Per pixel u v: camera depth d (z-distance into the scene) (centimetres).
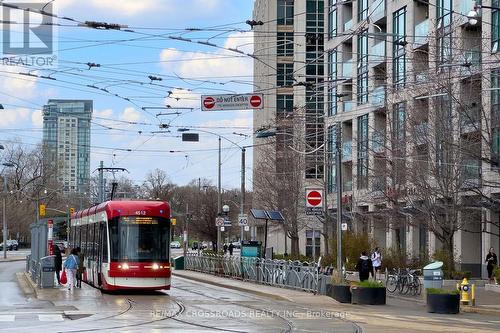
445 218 3816
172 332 1662
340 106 5575
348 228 5131
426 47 4472
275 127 5681
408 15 4903
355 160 5553
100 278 2973
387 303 2866
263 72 6769
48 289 3123
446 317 2303
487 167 3759
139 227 2872
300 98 6097
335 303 2697
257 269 3769
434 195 3728
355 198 5266
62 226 7331
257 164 7762
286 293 3016
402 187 3950
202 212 8788
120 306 2380
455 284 3719
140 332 1659
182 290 3303
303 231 7519
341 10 5875
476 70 3456
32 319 1978
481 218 3966
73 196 10312
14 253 10175
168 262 2886
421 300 3048
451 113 3512
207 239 9831
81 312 2172
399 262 4309
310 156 5512
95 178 10250
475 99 3388
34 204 9806
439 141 3531
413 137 3753
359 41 5506
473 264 4628
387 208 4416
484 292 3459
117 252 2836
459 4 4103
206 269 4912
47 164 9531
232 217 9862
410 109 3784
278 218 5103
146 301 2609
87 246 3403
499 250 4397
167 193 11144
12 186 9475
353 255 4550
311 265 3391
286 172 5556
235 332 1681
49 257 3212
